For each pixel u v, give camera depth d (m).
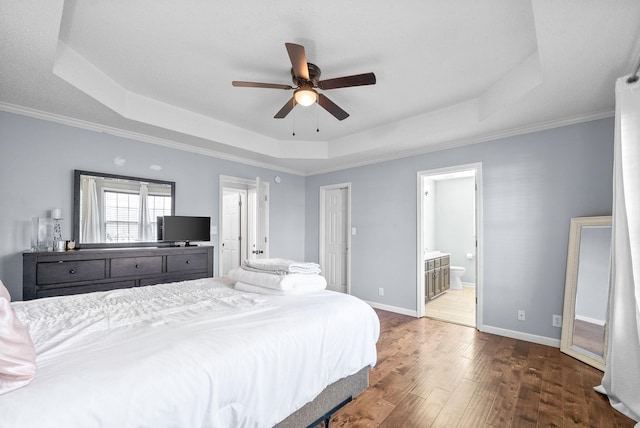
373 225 4.61
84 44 2.22
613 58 1.93
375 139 3.98
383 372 2.44
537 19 1.62
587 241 2.76
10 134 2.75
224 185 4.70
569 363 2.61
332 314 1.67
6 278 2.72
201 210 4.17
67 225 3.04
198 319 1.42
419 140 3.65
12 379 0.80
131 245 3.47
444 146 3.82
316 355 1.48
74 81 2.34
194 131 3.53
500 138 3.40
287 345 1.33
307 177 5.72
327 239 5.41
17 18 1.62
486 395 2.10
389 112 3.47
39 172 2.89
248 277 2.14
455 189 6.46
